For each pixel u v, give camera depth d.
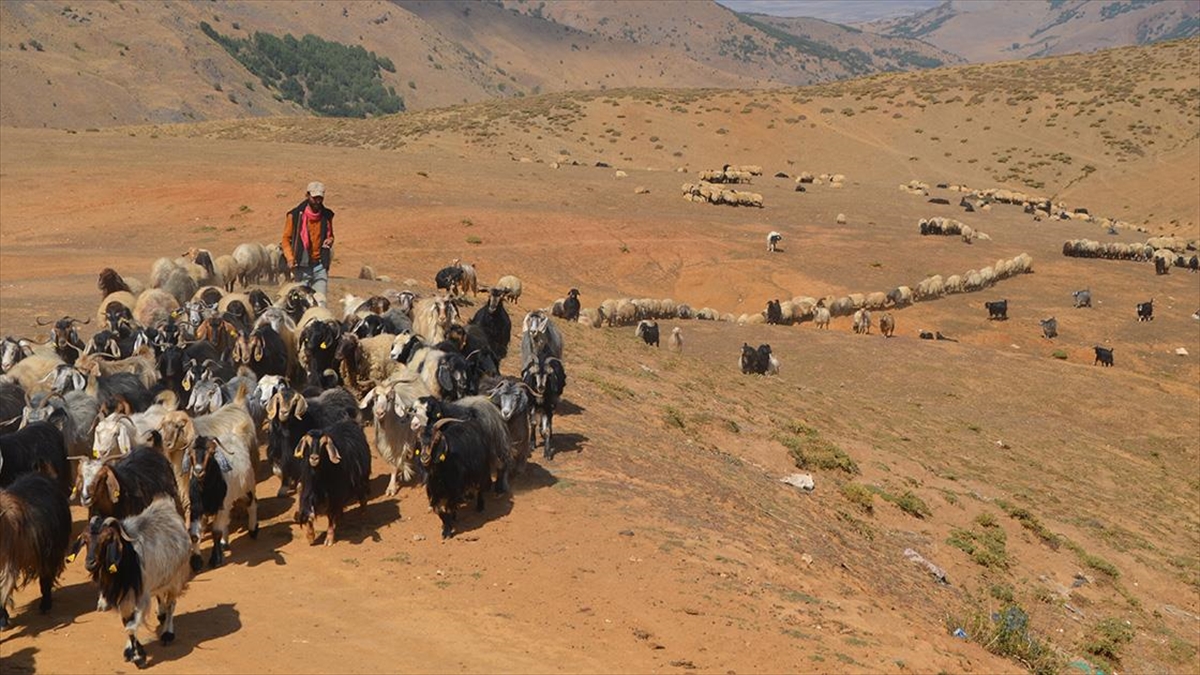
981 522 25.44
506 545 14.67
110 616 11.73
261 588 12.87
